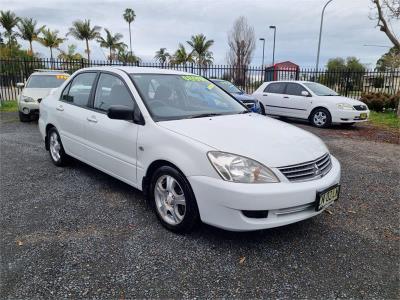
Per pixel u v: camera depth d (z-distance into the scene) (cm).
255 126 343
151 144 330
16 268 266
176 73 439
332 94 1091
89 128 427
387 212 382
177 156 302
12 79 1612
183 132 313
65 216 358
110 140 389
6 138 763
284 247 302
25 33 3522
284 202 272
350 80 1748
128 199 405
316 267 273
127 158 368
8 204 388
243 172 272
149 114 348
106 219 352
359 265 277
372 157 643
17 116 1123
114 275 258
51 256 283
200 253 289
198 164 287
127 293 239
